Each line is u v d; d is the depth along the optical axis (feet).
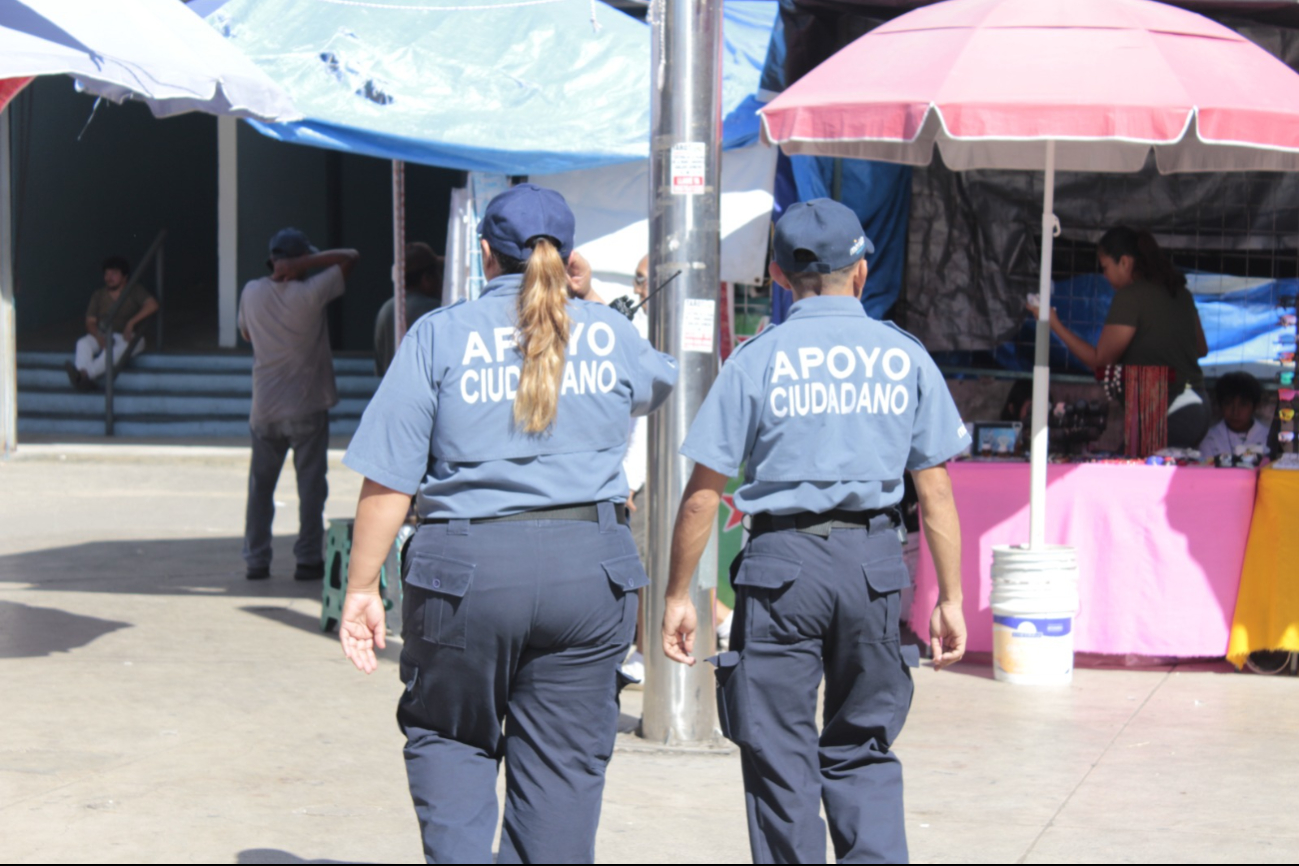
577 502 10.92
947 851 14.34
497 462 10.84
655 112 18.08
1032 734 18.95
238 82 19.63
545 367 10.78
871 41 21.21
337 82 25.39
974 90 18.90
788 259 12.08
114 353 57.21
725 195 26.55
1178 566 22.45
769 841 11.71
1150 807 15.85
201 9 27.40
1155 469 22.47
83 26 18.38
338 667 22.43
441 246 68.74
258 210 64.54
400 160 24.93
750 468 11.96
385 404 10.91
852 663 11.77
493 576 10.64
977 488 23.18
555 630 10.80
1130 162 24.41
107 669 21.84
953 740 18.65
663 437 18.22
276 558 33.14
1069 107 18.57
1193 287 28.50
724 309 27.12
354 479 46.09
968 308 28.35
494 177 26.18
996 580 22.22
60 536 35.68
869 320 12.03
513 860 11.14
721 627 24.44
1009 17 20.33
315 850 14.20
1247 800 16.10
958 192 28.14
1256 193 28.25
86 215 66.69
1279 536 22.08
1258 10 24.85
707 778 17.06
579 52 27.30
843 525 11.61
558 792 11.11
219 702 20.08
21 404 56.70
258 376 29.09
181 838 14.43
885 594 11.59
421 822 11.02
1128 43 19.66
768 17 30.99
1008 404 27.32
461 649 10.72
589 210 26.53
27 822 14.78
